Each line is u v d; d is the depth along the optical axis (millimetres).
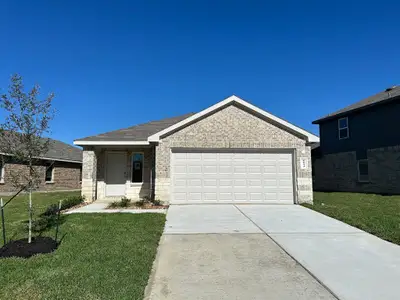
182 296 3512
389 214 9000
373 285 3848
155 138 11453
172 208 10367
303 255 5109
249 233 6688
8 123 5227
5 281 3771
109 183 14312
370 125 17609
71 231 6535
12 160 5828
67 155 23703
